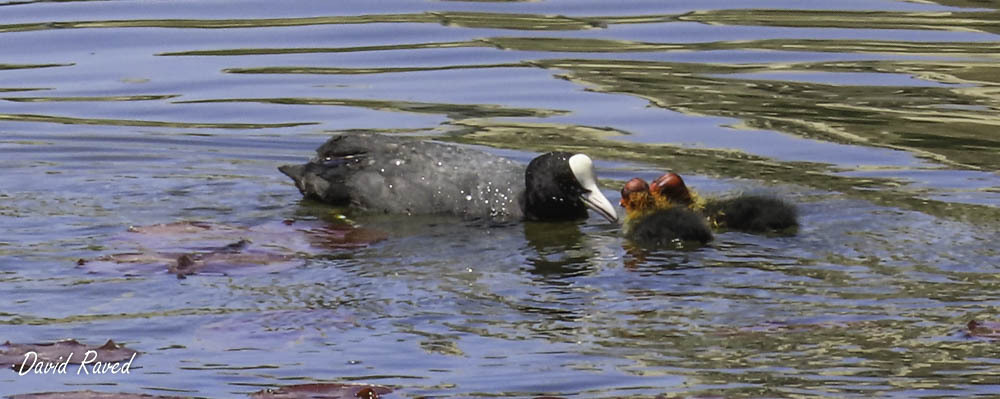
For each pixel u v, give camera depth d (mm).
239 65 43594
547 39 46656
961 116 37938
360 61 44125
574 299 24438
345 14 50031
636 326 23062
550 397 20172
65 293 24438
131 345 22234
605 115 38500
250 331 22812
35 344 22094
